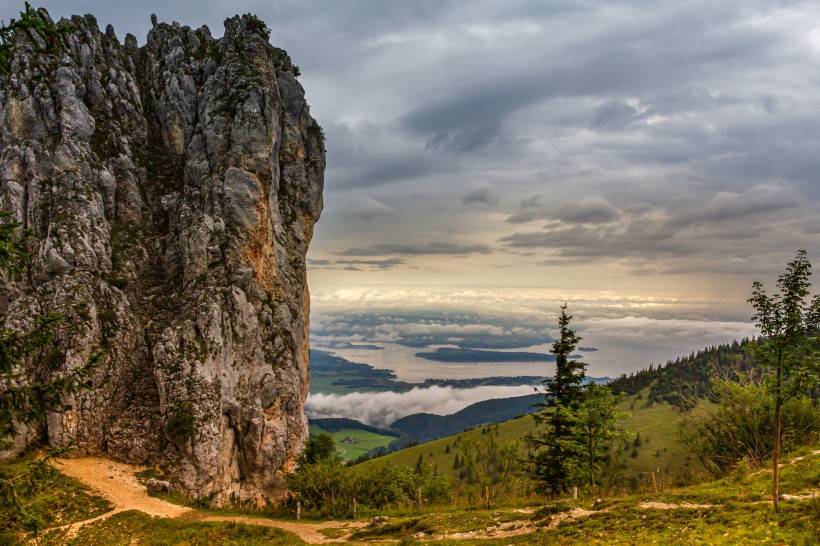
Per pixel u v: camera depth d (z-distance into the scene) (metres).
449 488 90.88
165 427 88.50
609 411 65.19
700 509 39.88
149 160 120.31
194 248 106.06
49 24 24.14
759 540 30.92
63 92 108.38
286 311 115.44
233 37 128.88
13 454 78.75
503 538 45.31
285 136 129.12
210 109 118.00
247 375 103.69
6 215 26.30
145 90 128.50
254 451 99.88
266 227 114.56
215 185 112.25
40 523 27.11
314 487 79.88
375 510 74.31
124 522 63.72
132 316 98.56
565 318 77.06
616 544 37.09
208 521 66.38
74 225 98.56
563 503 51.50
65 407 27.86
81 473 78.81
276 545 56.53
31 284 94.62
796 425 60.31
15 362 26.69
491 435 70.75
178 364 92.69
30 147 102.44
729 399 63.72
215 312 99.62
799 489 39.09
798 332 31.25
